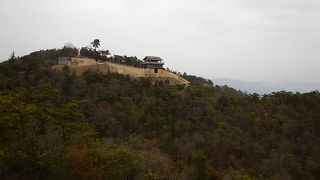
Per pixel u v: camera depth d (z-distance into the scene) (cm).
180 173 4291
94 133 4297
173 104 7144
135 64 11650
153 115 6606
